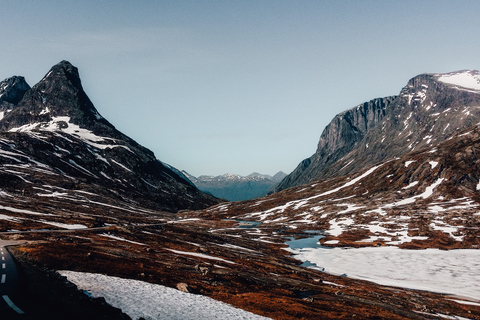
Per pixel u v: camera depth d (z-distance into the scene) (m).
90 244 73.38
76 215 145.88
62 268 48.38
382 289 87.94
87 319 27.92
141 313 35.28
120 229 110.06
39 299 29.80
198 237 139.62
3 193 181.62
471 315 68.62
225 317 39.56
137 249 80.19
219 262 86.75
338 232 197.62
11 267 40.91
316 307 54.34
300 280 84.06
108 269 52.53
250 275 75.31
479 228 170.12
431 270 115.75
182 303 42.16
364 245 163.88
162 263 67.94
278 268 98.38
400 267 121.12
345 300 64.81
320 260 134.00
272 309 47.56
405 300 75.69
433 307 71.75
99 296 38.16
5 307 26.23
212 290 54.34
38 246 58.22
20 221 100.31
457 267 119.44
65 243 67.75
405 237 172.88
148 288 46.41
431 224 185.25
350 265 124.88
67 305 30.27
